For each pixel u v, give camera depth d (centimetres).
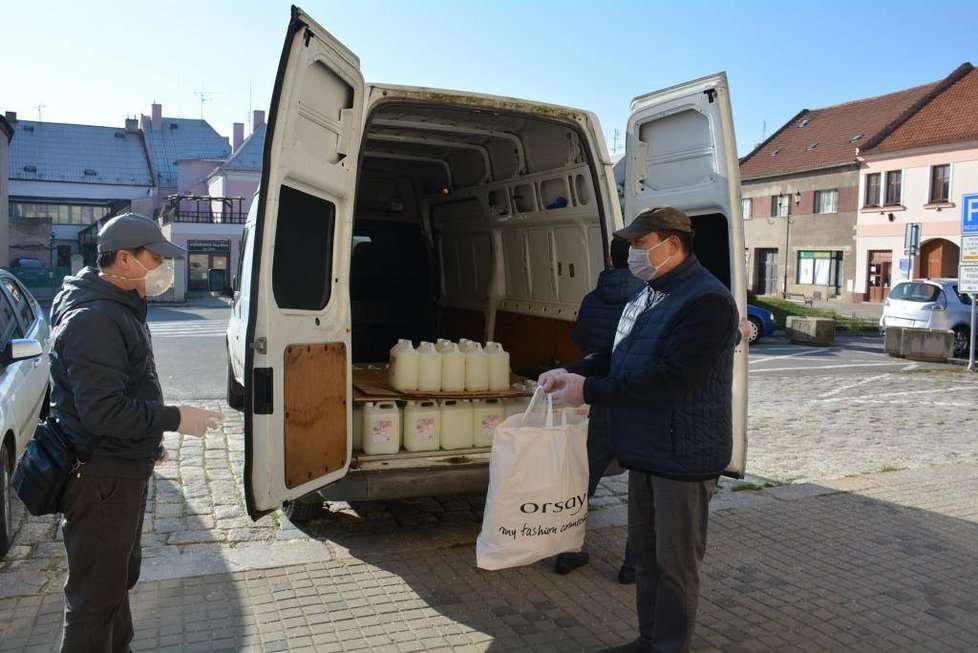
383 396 499
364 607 412
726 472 496
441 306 827
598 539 520
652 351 332
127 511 293
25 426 556
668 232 338
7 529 468
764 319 1923
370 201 811
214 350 1525
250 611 405
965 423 928
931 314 1719
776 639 389
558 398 344
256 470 373
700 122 514
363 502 582
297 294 405
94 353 276
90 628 293
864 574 470
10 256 4747
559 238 626
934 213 3594
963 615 417
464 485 479
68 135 6625
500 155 663
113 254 289
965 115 3634
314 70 387
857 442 824
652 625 352
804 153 4369
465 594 431
